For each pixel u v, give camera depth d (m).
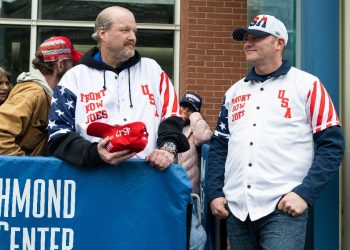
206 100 7.88
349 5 3.81
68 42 3.86
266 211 3.21
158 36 8.34
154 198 3.12
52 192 3.08
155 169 3.12
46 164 3.08
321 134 3.24
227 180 3.43
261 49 3.34
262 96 3.35
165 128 3.21
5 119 3.36
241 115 3.41
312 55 3.92
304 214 3.22
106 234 3.10
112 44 3.20
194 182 5.24
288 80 3.33
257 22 3.36
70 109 3.19
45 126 3.56
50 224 3.07
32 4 8.21
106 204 3.10
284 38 3.39
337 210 3.80
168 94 3.33
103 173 3.10
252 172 3.28
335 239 3.80
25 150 3.52
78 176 3.09
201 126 5.27
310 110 3.27
